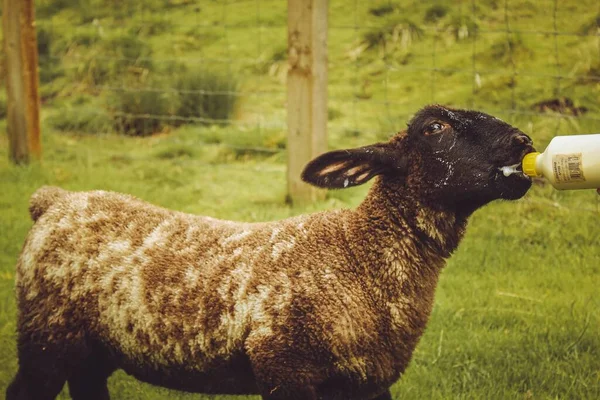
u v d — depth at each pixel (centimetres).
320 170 341
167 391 424
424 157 336
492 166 326
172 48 1060
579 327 464
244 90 940
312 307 318
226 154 810
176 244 340
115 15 1195
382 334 326
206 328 325
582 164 305
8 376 434
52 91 1019
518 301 505
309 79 650
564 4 927
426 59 920
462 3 985
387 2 1037
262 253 332
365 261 331
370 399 349
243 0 1193
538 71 822
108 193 367
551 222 606
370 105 866
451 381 428
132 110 896
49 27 1141
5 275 546
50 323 343
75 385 375
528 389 415
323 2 645
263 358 318
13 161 809
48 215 357
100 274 338
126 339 336
